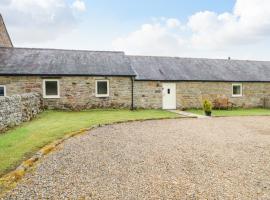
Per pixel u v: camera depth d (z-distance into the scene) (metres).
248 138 10.38
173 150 8.23
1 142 8.13
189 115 17.45
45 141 8.33
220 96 23.25
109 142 8.95
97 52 23.50
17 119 11.97
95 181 5.50
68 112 18.05
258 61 29.38
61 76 19.08
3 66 18.44
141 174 6.02
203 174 6.17
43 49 22.23
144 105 21.11
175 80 21.59
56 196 4.74
